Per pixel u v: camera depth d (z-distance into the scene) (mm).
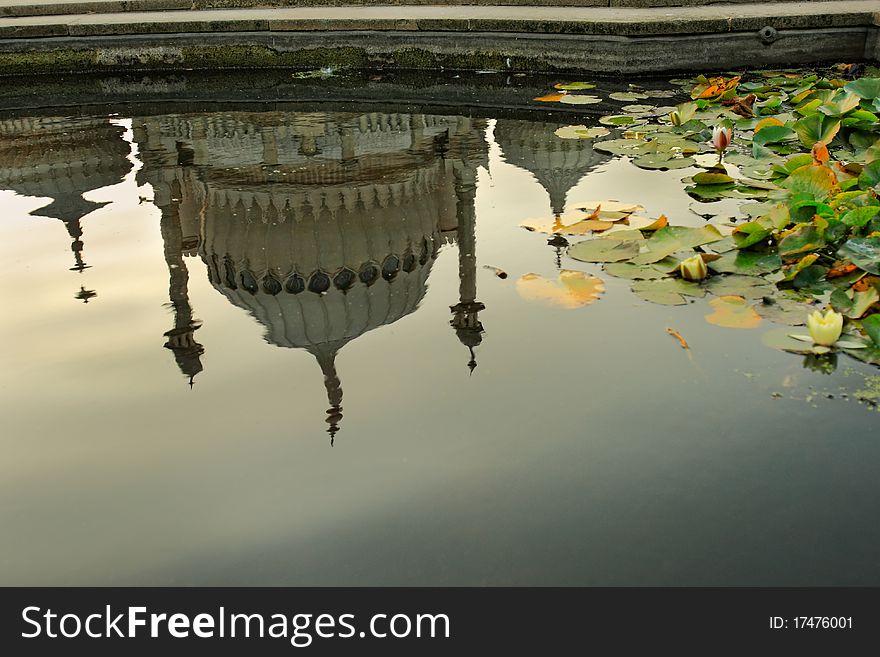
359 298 4645
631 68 8961
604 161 6176
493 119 7816
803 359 3373
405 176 6441
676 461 2811
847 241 3945
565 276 4203
